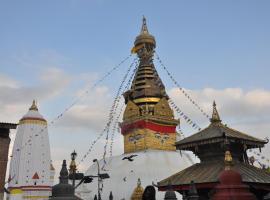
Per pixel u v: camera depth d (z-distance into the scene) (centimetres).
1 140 2886
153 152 5262
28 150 5716
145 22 6575
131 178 4753
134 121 5659
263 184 2234
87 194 4600
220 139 2445
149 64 6253
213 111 2791
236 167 2317
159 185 2528
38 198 5497
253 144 2581
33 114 6019
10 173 5653
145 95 5853
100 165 5322
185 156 5450
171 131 5728
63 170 1203
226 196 1077
